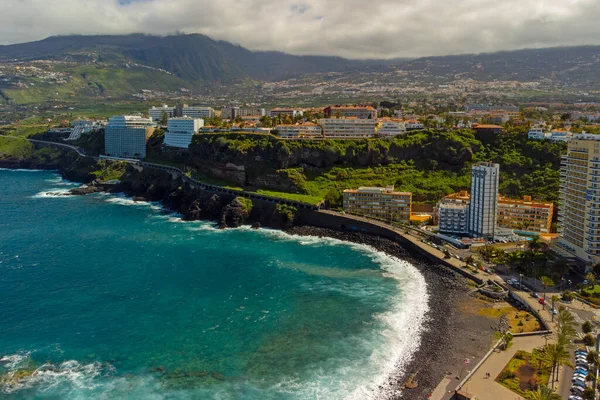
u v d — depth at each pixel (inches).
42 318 5856.3
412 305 6092.5
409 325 5561.0
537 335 5083.7
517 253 7268.7
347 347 5108.3
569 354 4399.6
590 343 4670.3
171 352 5083.7
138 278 7135.8
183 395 4370.1
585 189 7012.8
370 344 5152.6
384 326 5546.3
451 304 6082.7
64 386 4505.4
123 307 6151.6
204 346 5187.0
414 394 4281.5
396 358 4879.4
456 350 4963.1
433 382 4426.7
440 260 7445.9
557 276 6515.8
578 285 6328.7
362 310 5964.6
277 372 4694.9
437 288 6638.8
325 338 5305.1
